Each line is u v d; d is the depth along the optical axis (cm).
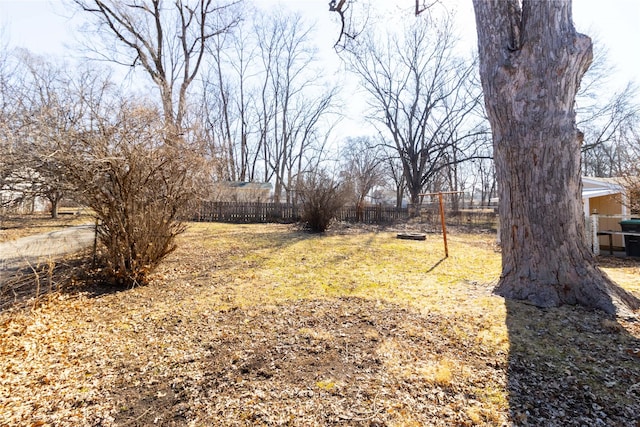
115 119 421
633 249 682
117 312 365
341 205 1252
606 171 2514
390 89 2348
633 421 171
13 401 203
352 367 235
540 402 189
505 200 373
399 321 318
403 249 799
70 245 660
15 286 408
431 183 2897
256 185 2362
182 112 591
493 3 362
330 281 484
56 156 376
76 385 222
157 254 506
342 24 779
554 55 324
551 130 331
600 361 228
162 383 223
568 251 335
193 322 331
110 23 1332
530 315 306
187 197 543
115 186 444
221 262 625
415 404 191
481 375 219
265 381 220
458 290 411
